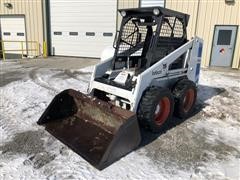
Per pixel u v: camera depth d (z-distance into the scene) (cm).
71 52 1360
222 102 555
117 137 287
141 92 352
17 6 1364
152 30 430
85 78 760
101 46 1297
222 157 318
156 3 1146
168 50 424
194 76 502
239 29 1039
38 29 1363
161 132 385
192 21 1093
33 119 413
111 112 322
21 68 935
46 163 288
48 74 812
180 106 422
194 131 394
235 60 1073
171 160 306
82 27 1302
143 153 320
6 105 483
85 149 312
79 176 266
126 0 1193
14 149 317
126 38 427
